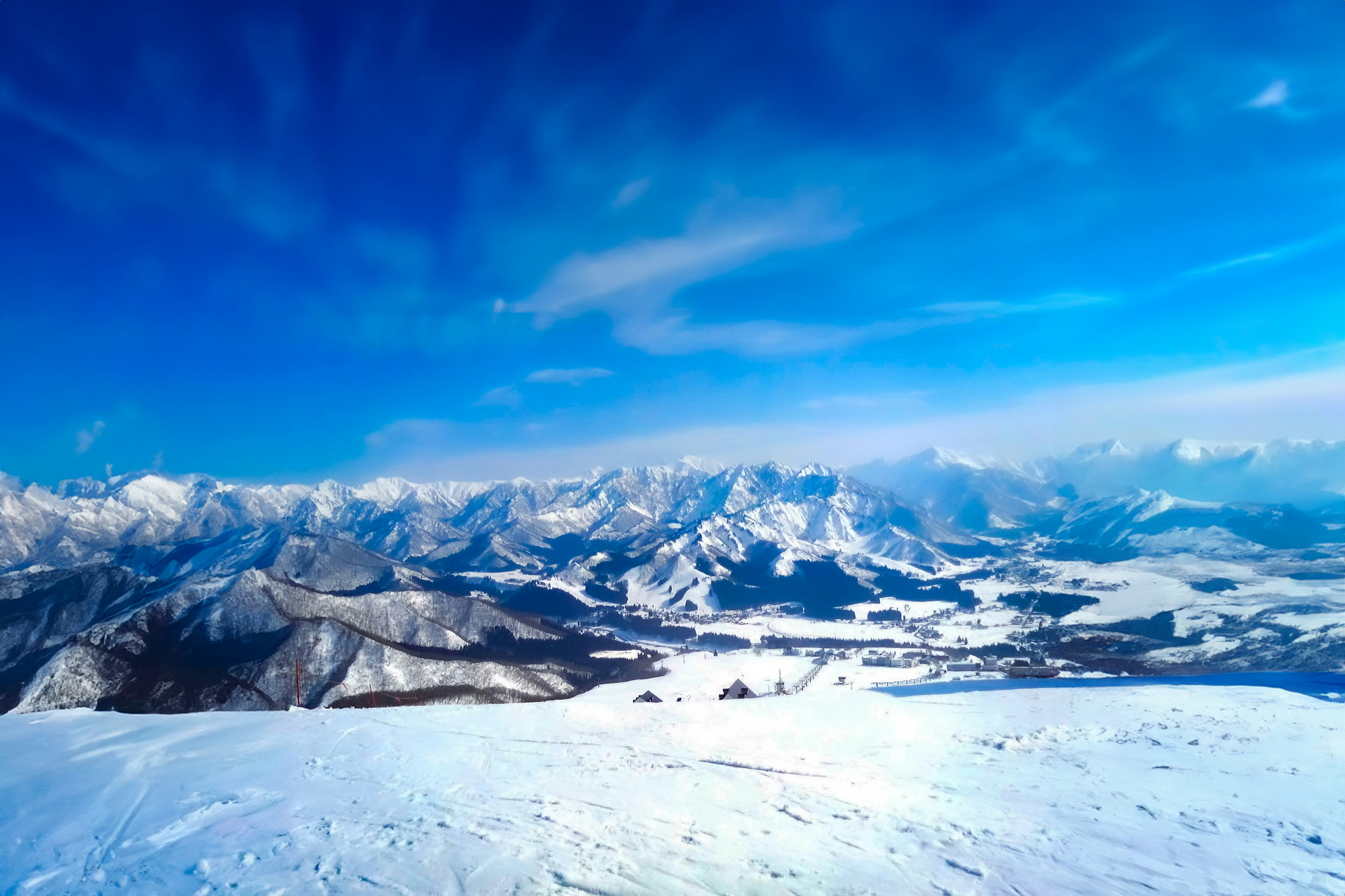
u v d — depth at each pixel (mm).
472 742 23781
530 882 12523
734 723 26031
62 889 13211
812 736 23562
